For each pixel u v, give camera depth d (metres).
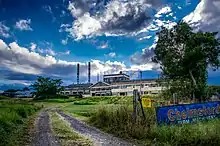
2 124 15.83
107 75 144.75
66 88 144.38
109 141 13.27
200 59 43.91
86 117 30.94
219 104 16.72
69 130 18.02
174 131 12.69
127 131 14.88
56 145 12.12
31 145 12.16
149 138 13.41
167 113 14.70
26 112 30.75
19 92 151.00
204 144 11.26
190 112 15.44
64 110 52.59
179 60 45.03
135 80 118.50
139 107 16.58
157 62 48.00
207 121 15.20
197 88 41.56
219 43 44.06
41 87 126.25
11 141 12.80
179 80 45.53
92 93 126.31
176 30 45.22
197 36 43.72
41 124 22.69
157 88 107.12
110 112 19.67
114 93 119.19
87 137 14.66
